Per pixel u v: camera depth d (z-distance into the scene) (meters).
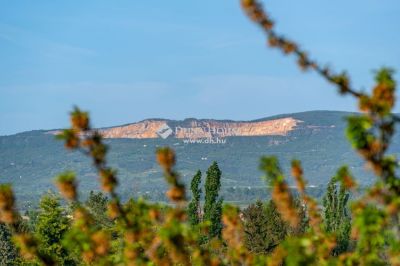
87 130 17.11
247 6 16.92
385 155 15.68
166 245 18.09
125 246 19.22
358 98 15.94
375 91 15.57
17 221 18.67
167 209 18.98
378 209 16.39
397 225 16.48
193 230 19.23
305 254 17.39
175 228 17.44
